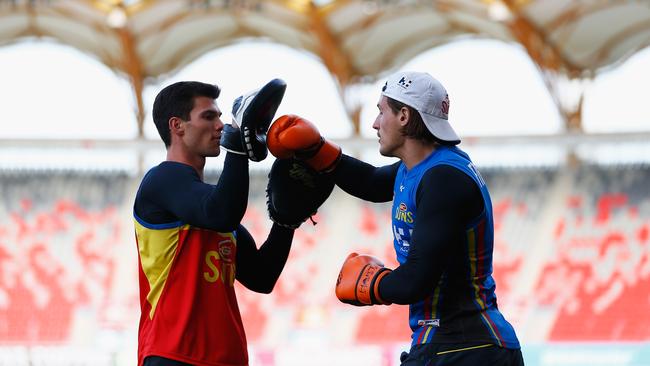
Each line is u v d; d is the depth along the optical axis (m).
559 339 68.50
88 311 72.81
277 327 71.38
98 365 68.25
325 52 73.44
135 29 70.69
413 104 13.22
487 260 13.34
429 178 12.95
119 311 72.75
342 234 77.00
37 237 77.31
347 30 71.44
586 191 76.56
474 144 76.25
